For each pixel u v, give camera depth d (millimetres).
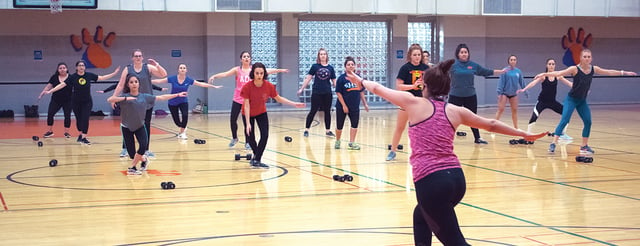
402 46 24234
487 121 4527
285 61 23250
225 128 16750
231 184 8508
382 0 21234
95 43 21562
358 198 7559
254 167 9969
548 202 7305
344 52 24141
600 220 6410
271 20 23359
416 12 21516
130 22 21844
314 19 23703
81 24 21422
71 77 14312
